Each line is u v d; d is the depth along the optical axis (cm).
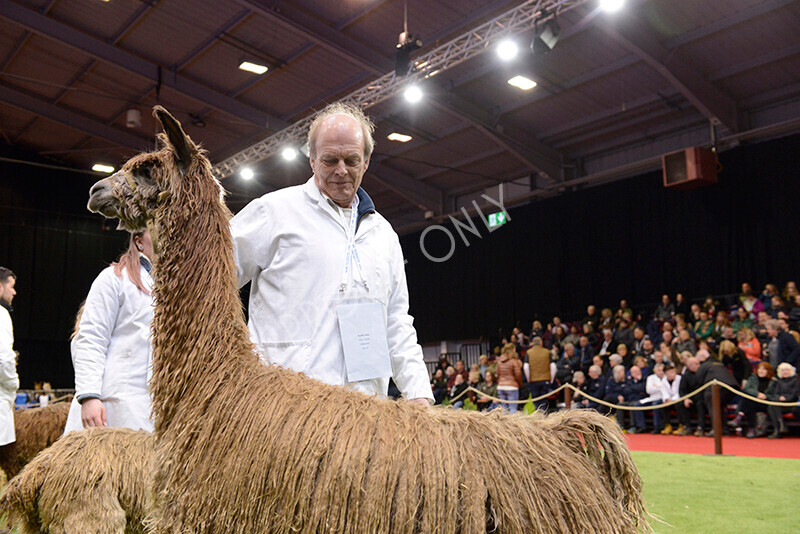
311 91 1662
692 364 1146
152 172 204
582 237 1817
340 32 1412
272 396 186
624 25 1299
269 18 1348
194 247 198
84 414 323
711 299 1364
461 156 1952
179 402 189
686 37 1353
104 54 1541
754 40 1348
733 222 1524
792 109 1498
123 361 337
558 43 1387
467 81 1555
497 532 178
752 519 491
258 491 174
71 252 2228
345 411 185
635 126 1712
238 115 1745
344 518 171
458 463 179
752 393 1080
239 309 203
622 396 1258
